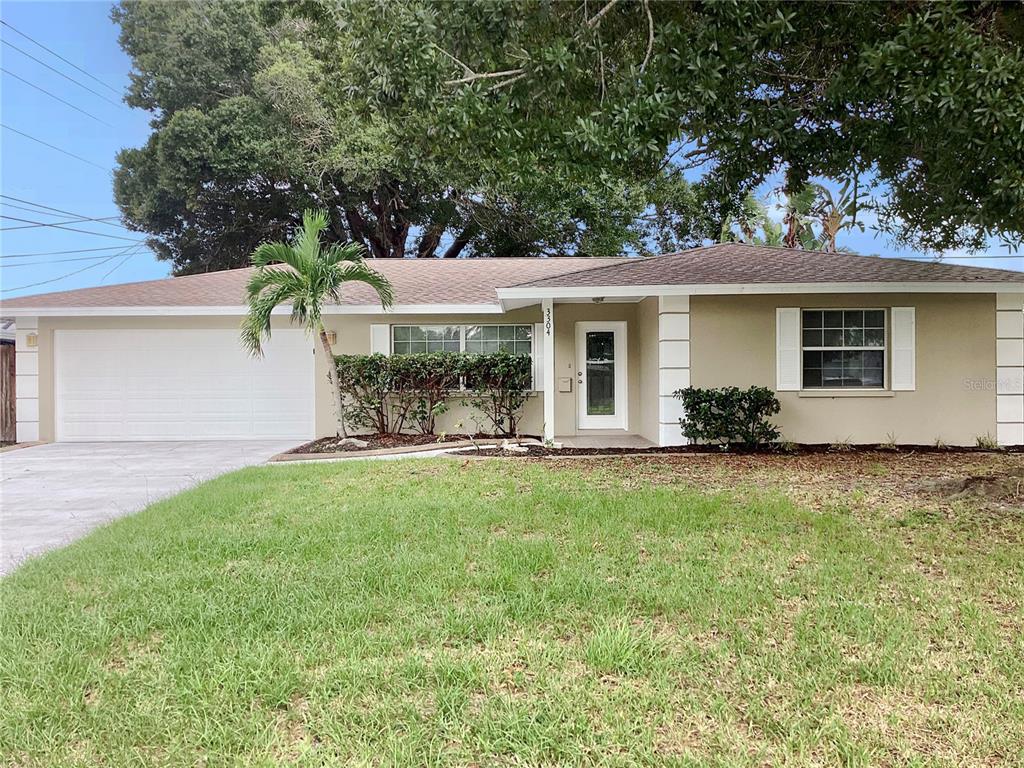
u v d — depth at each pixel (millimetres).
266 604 3662
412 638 3219
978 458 8969
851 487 6664
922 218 7078
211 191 25047
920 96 4797
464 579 4012
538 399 12445
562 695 2691
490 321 12656
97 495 7434
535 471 7820
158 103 25875
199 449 11438
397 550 4629
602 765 2268
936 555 4422
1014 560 4258
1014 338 10352
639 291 9914
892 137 6203
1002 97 4547
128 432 12742
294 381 12750
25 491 7672
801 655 3023
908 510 5602
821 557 4418
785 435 10305
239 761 2303
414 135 6656
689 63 5367
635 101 5480
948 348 10352
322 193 25234
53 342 12695
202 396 12773
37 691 2777
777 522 5262
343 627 3371
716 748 2361
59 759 2328
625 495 6254
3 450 11344
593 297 10398
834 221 24000
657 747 2369
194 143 23328
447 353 12008
